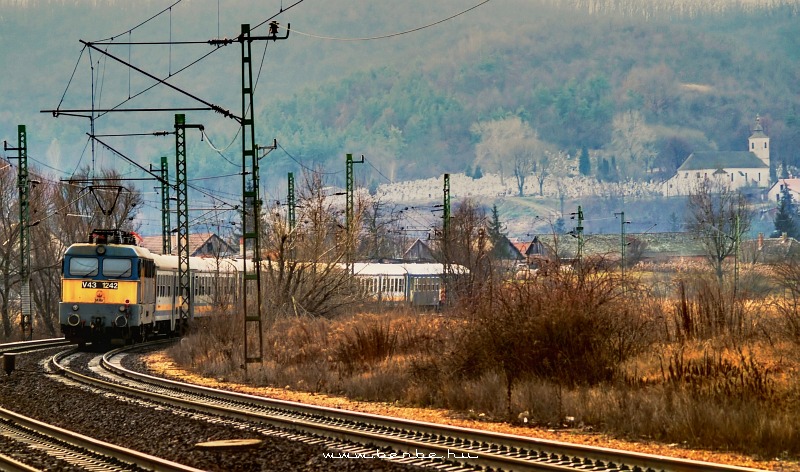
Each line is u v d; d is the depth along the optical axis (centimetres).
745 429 3800
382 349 7319
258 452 3738
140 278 9944
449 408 5178
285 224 12762
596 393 4794
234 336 9300
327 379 6475
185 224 12025
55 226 17712
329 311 12656
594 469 3203
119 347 10231
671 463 3088
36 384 6638
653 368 5400
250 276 7506
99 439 4253
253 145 7606
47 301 15925
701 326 6544
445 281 14962
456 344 5856
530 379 5256
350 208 15375
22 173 13188
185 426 4500
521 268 6744
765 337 6156
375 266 16288
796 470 3309
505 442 3691
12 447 4019
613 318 5644
